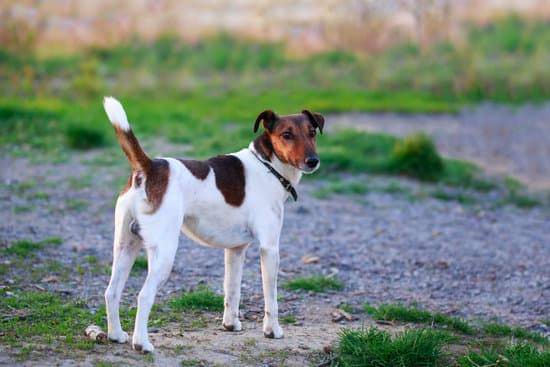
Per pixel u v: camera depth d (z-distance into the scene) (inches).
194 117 735.1
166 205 268.1
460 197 574.6
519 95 994.7
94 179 542.6
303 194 550.9
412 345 290.8
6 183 518.6
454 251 462.3
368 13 1146.0
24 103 719.7
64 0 1296.8
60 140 633.6
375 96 930.7
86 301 336.5
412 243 471.8
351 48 1115.3
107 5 1314.0
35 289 346.9
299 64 1070.4
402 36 1133.7
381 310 354.0
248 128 684.1
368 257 442.0
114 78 954.7
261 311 346.3
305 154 289.7
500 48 1170.0
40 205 480.7
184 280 382.0
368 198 556.7
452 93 984.9
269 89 936.9
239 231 291.7
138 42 1112.8
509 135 796.6
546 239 496.4
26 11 1168.8
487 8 1373.0
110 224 458.9
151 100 834.8
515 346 305.7
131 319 315.6
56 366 252.7
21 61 898.7
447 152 709.3
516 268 439.5
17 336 282.7
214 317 329.7
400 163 614.9
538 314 376.2
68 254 401.7
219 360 272.5
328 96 911.0
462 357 296.7
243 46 1134.4
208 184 282.2
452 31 1186.6
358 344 291.3
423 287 404.8
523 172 665.0
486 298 394.9
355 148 660.7
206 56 1074.7
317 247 450.9
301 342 300.4
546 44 1171.9
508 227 518.6
